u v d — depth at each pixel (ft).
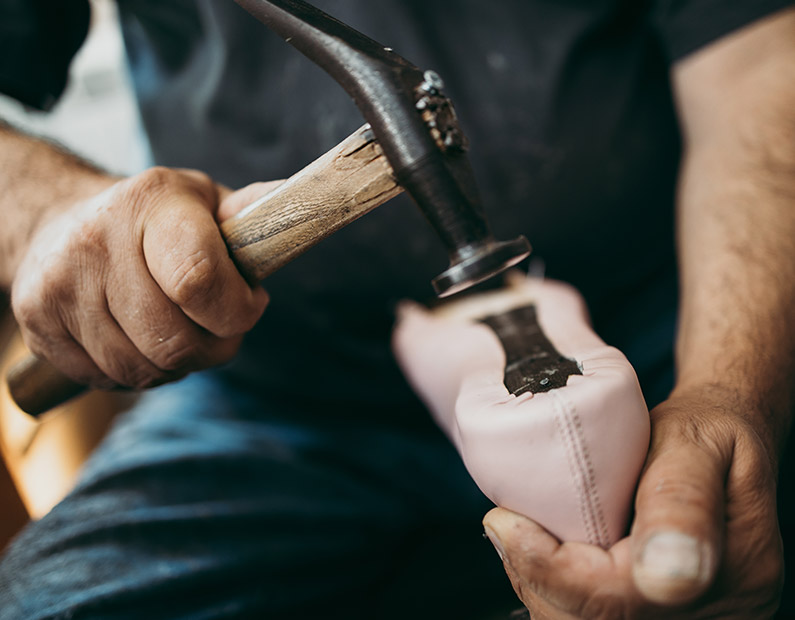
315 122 2.83
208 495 2.80
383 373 3.22
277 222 1.73
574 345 1.83
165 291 1.70
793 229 2.15
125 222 1.71
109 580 2.29
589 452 1.36
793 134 2.41
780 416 1.75
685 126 2.95
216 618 2.31
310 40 1.54
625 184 2.92
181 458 2.87
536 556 1.36
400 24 2.74
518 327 2.15
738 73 2.70
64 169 2.52
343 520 2.85
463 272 1.48
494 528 1.44
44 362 2.15
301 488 2.94
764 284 2.02
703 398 1.66
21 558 2.45
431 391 2.36
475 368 1.93
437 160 1.47
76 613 2.14
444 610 2.69
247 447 3.02
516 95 2.77
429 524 3.11
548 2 2.78
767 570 1.37
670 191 3.06
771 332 1.89
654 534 1.17
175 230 1.65
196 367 2.02
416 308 2.96
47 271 1.80
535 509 1.42
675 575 1.13
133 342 1.88
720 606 1.35
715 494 1.27
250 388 3.45
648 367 2.83
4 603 2.25
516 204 2.87
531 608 1.48
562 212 2.89
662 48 3.08
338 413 3.35
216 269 1.67
